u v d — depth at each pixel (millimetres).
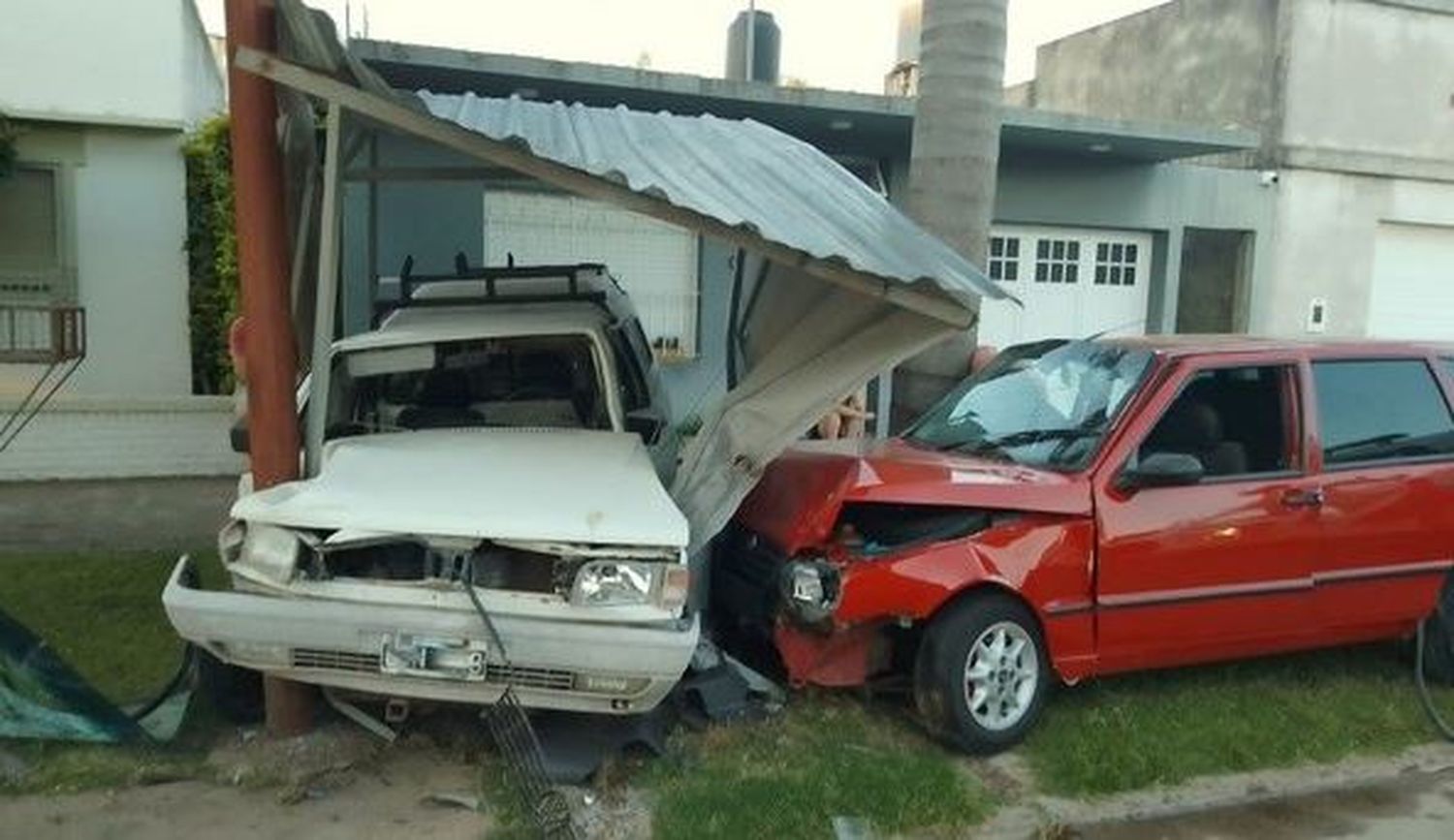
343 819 4102
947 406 6188
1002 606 4766
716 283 11930
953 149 7113
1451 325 16078
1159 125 11852
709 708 4844
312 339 5625
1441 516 5570
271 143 4480
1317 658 6059
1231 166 15047
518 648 4055
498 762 4465
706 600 5316
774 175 5461
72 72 12117
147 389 12711
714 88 10383
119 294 12570
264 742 4562
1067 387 5590
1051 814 4352
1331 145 14828
